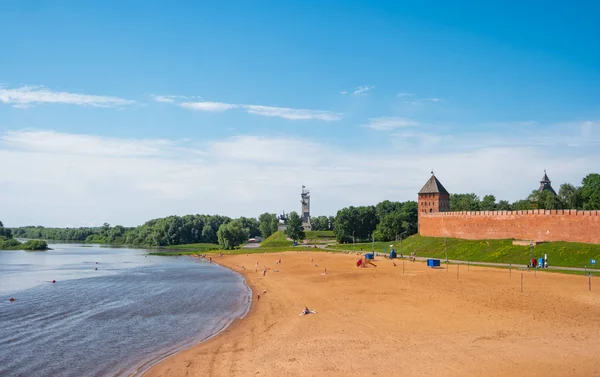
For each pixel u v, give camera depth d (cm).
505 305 5497
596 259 8806
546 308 5303
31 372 3784
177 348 4394
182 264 14862
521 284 6844
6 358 4169
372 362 3597
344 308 5750
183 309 6469
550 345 3891
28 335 5009
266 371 3512
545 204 14588
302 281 8788
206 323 5500
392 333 4447
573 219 10175
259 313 5950
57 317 5988
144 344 4588
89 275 11406
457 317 4978
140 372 3703
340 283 8062
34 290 8594
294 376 3372
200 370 3650
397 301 6016
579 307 5334
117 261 16288
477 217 12600
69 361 4059
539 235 10906
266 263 13612
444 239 13450
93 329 5275
